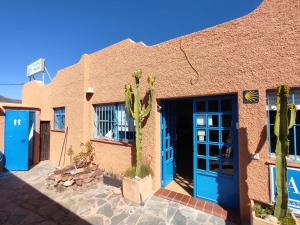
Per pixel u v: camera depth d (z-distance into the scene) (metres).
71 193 5.60
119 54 6.48
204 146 4.84
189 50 4.76
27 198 5.42
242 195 3.99
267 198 3.69
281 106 3.09
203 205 4.53
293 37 3.48
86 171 6.62
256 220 3.18
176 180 6.20
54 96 9.62
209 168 4.74
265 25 3.76
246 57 3.96
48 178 6.59
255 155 3.80
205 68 4.50
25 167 8.04
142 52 5.77
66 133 8.63
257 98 3.82
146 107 5.63
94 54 7.48
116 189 5.71
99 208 4.70
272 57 3.68
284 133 3.08
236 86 4.07
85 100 7.64
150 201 4.88
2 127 8.12
